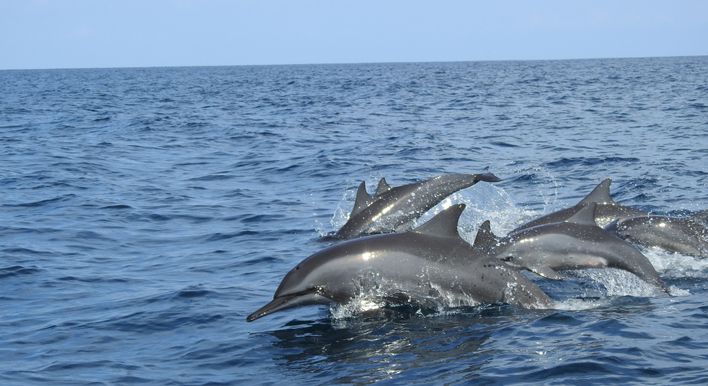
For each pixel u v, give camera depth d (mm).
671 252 14281
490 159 28406
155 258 15500
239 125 45031
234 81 133375
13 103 70250
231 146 34688
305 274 11398
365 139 36062
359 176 25344
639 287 12461
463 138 35531
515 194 21266
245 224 18391
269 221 18625
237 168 27906
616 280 12836
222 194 22625
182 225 18547
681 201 19484
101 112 57594
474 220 17000
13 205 21141
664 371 8812
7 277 14125
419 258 11469
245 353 10141
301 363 9711
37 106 65562
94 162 29609
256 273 14125
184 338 10820
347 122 45844
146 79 160000
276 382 9141
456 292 11445
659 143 31562
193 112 56875
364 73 170500
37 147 34656
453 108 55625
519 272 11695
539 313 11109
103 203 21250
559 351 9539
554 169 25547
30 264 14961
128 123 47094
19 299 12875
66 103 70250
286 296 11336
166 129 43156
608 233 13117
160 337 10898
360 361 9633
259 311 11102
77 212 20141
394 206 15867
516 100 63031
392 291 11430
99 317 11789
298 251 15594
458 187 16203
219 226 18281
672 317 10828
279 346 10344
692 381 8484
